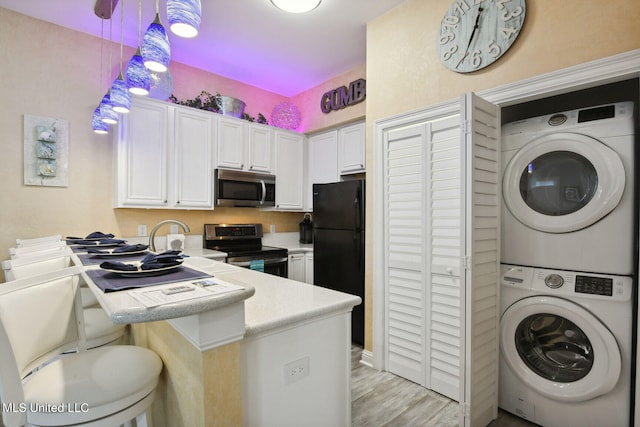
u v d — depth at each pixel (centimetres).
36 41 272
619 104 165
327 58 345
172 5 117
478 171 173
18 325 101
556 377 176
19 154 263
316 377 126
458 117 205
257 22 278
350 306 133
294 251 385
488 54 195
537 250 185
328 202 326
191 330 92
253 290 97
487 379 180
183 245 343
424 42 229
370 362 254
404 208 234
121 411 99
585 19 163
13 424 88
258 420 108
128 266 117
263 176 378
